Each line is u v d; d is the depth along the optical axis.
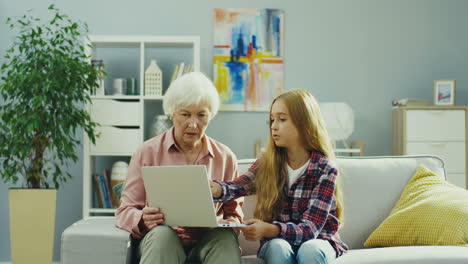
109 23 4.05
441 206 1.96
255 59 4.12
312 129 1.89
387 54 4.21
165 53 4.04
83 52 3.76
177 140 1.93
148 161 1.91
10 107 3.35
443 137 3.87
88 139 3.59
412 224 1.97
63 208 3.98
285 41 4.16
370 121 4.19
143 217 1.65
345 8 4.19
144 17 4.07
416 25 4.23
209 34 4.10
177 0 4.09
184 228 1.83
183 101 1.82
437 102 4.02
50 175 3.96
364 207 2.15
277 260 1.63
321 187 1.83
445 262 1.59
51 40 3.39
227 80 4.10
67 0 4.03
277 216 1.90
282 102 1.89
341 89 4.18
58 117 3.39
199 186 1.53
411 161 2.28
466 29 4.23
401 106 4.00
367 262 1.62
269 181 1.89
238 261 1.62
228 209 1.92
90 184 3.63
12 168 3.36
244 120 4.12
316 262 1.61
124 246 1.65
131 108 3.63
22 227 3.28
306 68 4.16
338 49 4.18
